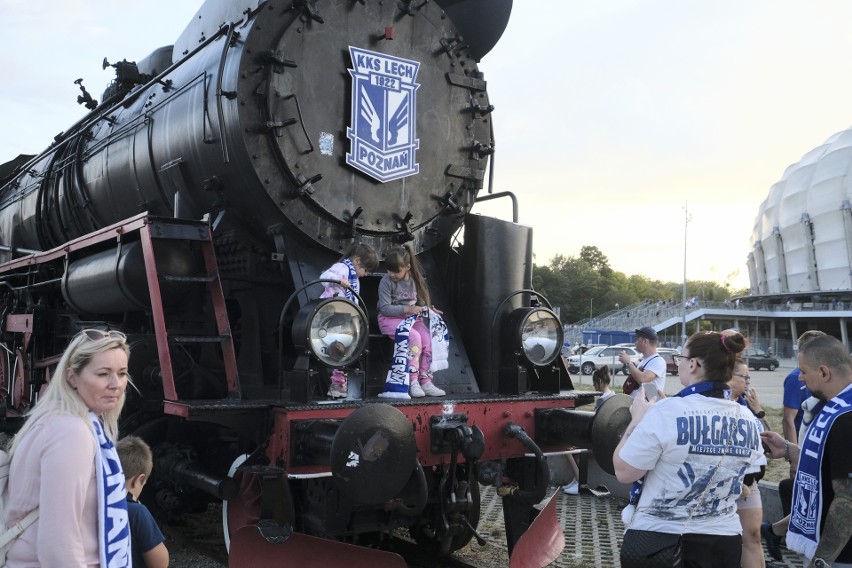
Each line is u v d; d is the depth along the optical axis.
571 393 5.15
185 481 4.44
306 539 4.02
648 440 3.10
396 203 5.59
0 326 7.93
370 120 5.41
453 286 5.76
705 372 3.22
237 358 5.54
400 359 4.73
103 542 2.22
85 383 2.34
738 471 3.14
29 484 2.17
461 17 6.58
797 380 5.92
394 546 5.48
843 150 74.88
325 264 5.21
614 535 6.25
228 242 5.82
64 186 7.84
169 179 5.85
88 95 8.98
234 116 4.88
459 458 4.46
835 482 3.06
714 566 3.13
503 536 6.09
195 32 6.30
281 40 5.05
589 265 103.19
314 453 3.87
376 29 5.59
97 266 5.20
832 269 73.94
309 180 5.05
